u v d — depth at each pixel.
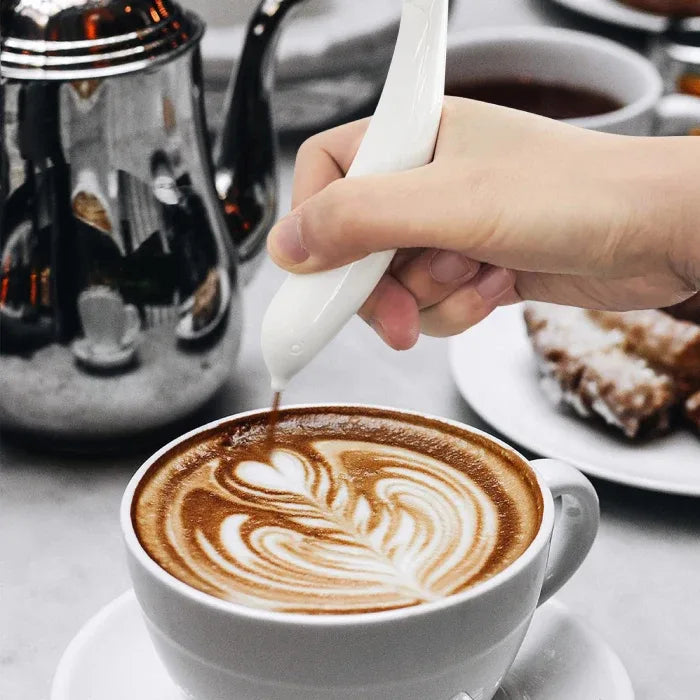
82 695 0.59
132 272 0.70
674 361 0.75
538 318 0.79
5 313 0.70
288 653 0.54
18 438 0.75
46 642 0.65
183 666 0.57
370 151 0.59
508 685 0.60
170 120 0.71
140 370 0.72
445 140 0.61
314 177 0.69
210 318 0.73
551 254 0.60
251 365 0.83
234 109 0.76
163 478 0.61
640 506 0.73
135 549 0.57
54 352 0.71
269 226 0.78
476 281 0.68
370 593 0.56
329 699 0.55
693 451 0.75
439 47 0.59
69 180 0.69
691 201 0.59
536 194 0.59
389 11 1.13
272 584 0.56
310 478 0.62
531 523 0.59
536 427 0.77
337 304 0.59
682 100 1.01
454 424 0.64
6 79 0.67
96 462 0.75
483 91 1.08
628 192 0.60
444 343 0.86
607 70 1.05
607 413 0.75
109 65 0.68
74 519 0.71
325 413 0.65
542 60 1.08
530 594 0.57
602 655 0.60
